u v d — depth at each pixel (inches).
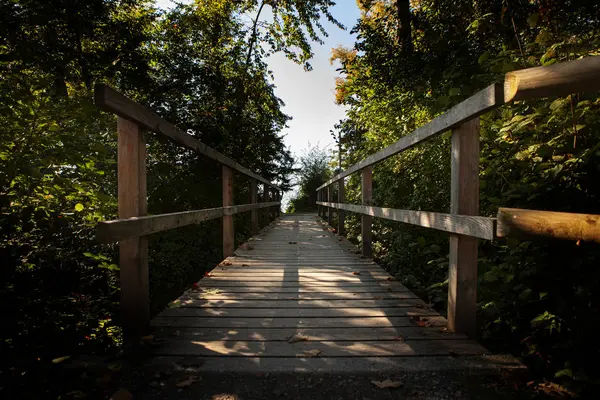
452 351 74.5
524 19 134.0
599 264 70.3
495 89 58.4
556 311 76.8
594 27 101.8
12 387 67.9
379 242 249.1
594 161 72.5
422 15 210.5
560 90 47.1
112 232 67.3
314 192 997.8
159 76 322.7
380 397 59.1
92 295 124.1
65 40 192.4
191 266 233.1
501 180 97.2
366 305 109.7
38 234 100.0
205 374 65.9
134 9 305.7
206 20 402.9
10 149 92.5
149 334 84.4
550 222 50.6
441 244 174.4
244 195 380.2
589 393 62.4
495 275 86.9
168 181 261.0
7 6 112.4
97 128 125.0
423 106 189.6
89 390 63.3
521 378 65.9
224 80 377.7
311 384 63.1
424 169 192.1
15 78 106.3
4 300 82.2
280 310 104.8
